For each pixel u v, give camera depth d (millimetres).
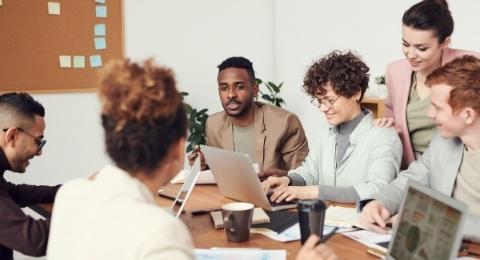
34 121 1778
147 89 937
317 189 1890
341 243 1460
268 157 2564
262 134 2576
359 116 2084
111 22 3896
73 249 906
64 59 3766
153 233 842
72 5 3750
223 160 1848
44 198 2094
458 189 1662
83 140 3906
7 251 1719
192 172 1894
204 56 4316
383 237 1492
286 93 4512
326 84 1993
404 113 2250
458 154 1649
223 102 2582
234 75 2514
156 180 1004
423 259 1116
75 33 3783
